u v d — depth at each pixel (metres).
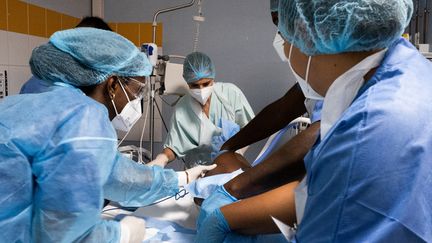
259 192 1.00
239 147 1.43
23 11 2.01
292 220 0.78
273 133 1.39
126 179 0.94
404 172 0.50
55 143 0.74
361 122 0.53
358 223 0.51
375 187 0.50
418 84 0.57
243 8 2.55
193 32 2.61
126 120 1.04
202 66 1.69
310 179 0.59
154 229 1.17
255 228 0.83
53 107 0.77
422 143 0.51
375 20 0.56
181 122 1.84
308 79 0.69
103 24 1.66
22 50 2.01
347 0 0.57
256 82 2.62
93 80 0.91
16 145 0.71
